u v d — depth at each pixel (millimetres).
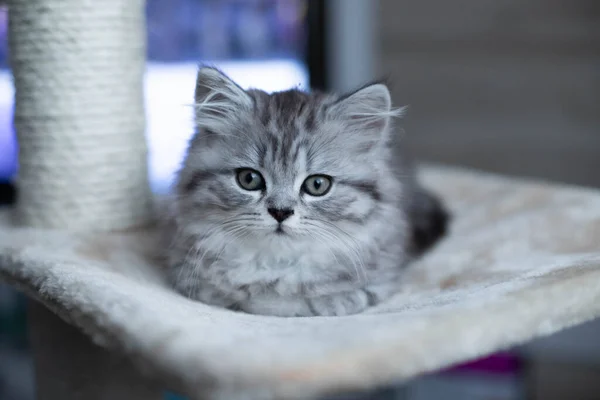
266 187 491
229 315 448
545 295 419
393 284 509
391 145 544
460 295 449
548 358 794
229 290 489
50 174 561
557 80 846
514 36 854
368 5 888
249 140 498
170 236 523
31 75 553
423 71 896
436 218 611
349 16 873
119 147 571
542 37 843
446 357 382
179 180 519
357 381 359
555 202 623
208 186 499
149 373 372
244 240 490
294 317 464
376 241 509
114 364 523
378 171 516
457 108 891
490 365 747
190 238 505
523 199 647
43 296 458
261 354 360
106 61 558
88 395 527
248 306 488
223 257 494
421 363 374
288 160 491
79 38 549
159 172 793
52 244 531
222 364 354
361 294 492
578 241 541
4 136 793
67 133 557
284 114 505
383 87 503
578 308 424
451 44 881
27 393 786
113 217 575
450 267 544
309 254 492
